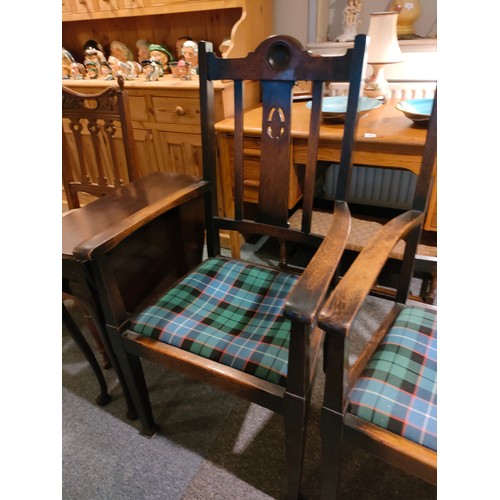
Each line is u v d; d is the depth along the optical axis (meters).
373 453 0.65
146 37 2.06
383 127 1.34
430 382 0.68
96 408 1.21
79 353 1.42
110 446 1.09
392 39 1.48
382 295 1.37
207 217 1.10
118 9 1.77
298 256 1.95
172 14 1.93
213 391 1.25
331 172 2.13
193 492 0.97
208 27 1.90
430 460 0.59
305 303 0.58
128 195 1.12
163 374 1.32
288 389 0.70
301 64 0.83
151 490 0.98
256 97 1.85
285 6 1.82
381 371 0.70
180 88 1.68
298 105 1.70
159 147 1.89
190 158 1.85
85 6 1.83
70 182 1.42
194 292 0.97
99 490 0.99
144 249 1.06
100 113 1.27
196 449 1.07
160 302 0.93
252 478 1.00
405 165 1.27
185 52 1.77
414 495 0.94
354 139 0.83
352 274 0.62
